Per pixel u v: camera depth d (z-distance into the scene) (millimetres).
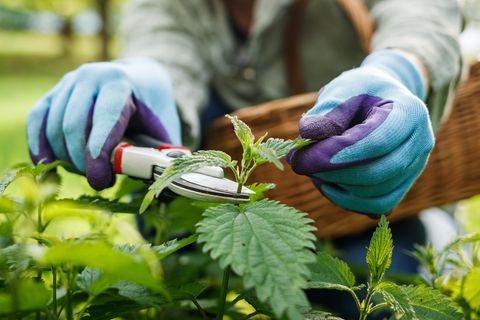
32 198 888
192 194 809
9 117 5898
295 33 1898
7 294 726
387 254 786
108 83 1068
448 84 1263
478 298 963
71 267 736
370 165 857
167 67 1831
